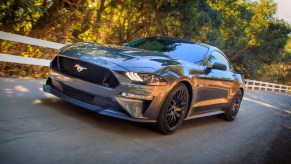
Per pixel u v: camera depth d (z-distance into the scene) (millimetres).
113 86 3316
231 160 3533
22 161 2311
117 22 13430
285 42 33125
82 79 3475
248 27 30453
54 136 2971
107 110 3369
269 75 43594
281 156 4184
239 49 31312
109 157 2756
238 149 4066
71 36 10992
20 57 6375
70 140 2957
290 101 17750
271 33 32375
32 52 7891
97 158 2670
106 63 3373
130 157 2873
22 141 2693
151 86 3361
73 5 9047
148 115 3457
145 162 2838
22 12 8312
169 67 3600
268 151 4293
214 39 17609
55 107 3967
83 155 2668
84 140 3037
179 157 3201
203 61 4500
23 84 5180
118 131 3551
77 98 3609
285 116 9164
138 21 13391
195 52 4633
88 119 3732
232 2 23656
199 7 15281
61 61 3750
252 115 7684
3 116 3271
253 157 3844
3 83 4965
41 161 2377
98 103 3432
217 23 16906
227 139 4496
